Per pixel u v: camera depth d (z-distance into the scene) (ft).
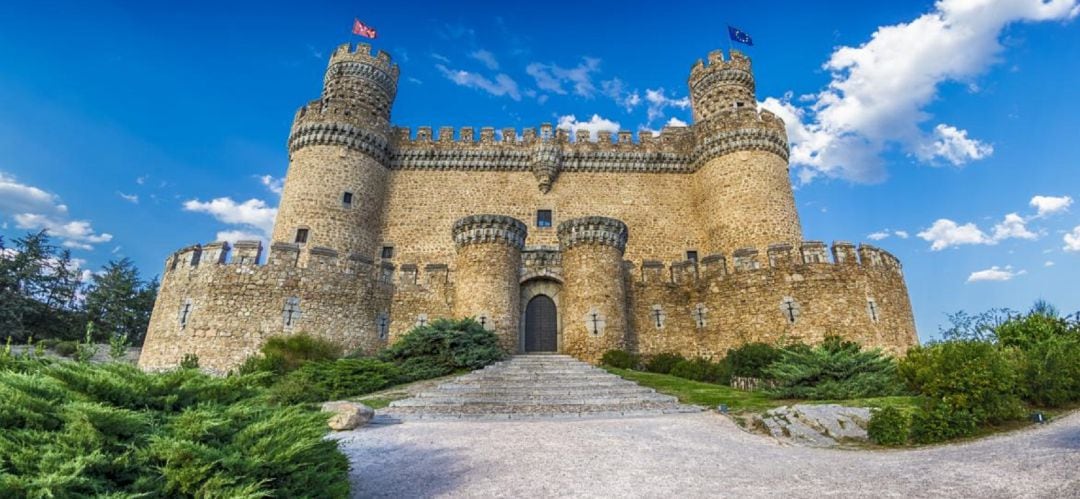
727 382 67.15
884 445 33.35
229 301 76.23
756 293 83.35
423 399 51.70
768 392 52.75
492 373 64.08
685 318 90.02
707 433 37.17
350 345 80.28
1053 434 32.07
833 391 48.34
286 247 80.23
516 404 49.24
